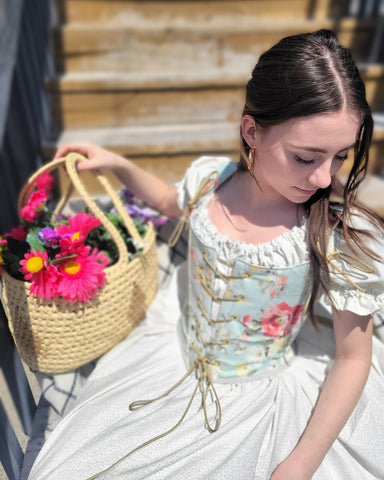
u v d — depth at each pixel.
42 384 1.06
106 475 0.80
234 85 1.90
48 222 1.16
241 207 0.91
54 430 0.92
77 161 1.09
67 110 1.86
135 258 1.06
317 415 0.83
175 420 0.88
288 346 0.98
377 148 1.84
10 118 1.47
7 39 1.48
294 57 0.70
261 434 0.85
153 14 2.02
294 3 2.06
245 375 0.95
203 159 1.10
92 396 0.95
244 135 0.82
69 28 1.85
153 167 1.82
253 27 1.93
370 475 0.85
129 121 1.92
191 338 1.03
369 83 1.92
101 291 0.98
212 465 0.81
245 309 0.89
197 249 0.94
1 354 0.83
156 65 1.98
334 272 0.82
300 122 0.69
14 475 0.85
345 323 0.84
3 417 0.82
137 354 1.06
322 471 0.83
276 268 0.83
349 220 0.83
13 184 1.55
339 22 1.95
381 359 1.00
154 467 0.81
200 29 1.92
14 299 0.97
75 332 0.99
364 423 0.88
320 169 0.73
